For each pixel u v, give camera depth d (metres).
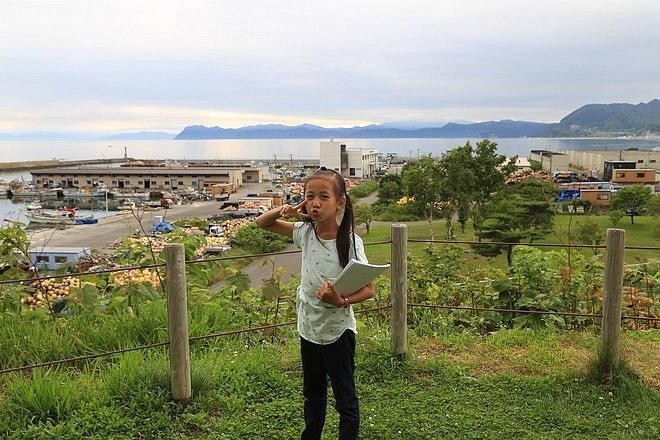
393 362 4.43
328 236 2.93
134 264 6.01
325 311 2.90
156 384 3.88
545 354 4.77
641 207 42.16
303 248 3.01
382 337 4.85
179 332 3.71
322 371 3.07
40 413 3.56
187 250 5.86
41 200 90.56
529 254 6.08
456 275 6.64
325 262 2.89
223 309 5.53
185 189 103.69
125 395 3.79
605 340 4.17
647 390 4.01
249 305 5.73
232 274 5.79
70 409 3.63
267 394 4.00
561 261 6.33
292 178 125.88
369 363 4.42
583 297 5.75
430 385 4.20
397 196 56.41
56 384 3.74
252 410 3.79
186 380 3.77
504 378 4.30
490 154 34.47
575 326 5.68
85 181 115.94
